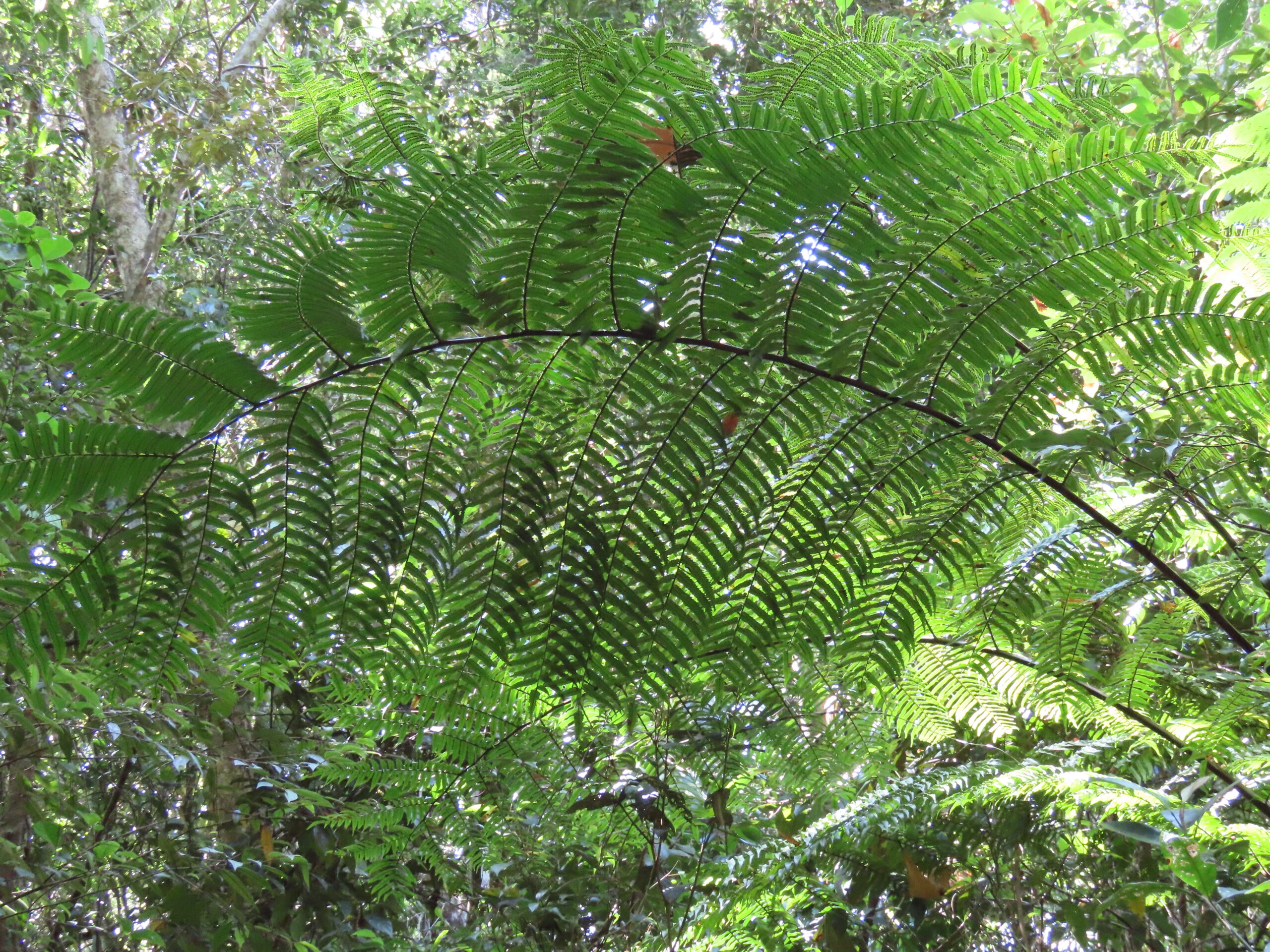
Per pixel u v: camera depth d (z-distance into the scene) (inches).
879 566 79.6
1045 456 75.2
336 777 106.1
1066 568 82.7
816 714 100.5
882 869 106.1
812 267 70.6
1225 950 95.3
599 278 70.6
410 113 87.8
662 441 74.4
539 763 100.2
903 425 76.1
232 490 72.0
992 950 114.3
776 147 67.3
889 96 69.6
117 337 69.4
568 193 68.6
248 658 76.7
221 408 71.4
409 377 72.4
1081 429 71.6
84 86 226.7
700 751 100.0
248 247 211.2
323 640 75.3
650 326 71.6
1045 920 112.0
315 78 89.0
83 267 234.8
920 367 73.0
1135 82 117.5
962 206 70.5
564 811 102.8
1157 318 72.7
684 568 76.4
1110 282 71.9
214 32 301.0
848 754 102.0
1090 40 142.7
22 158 220.5
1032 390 74.7
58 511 74.6
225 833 150.9
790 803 116.6
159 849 125.9
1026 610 83.2
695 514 75.7
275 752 131.5
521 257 70.3
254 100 222.7
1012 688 95.2
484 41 274.5
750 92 87.4
